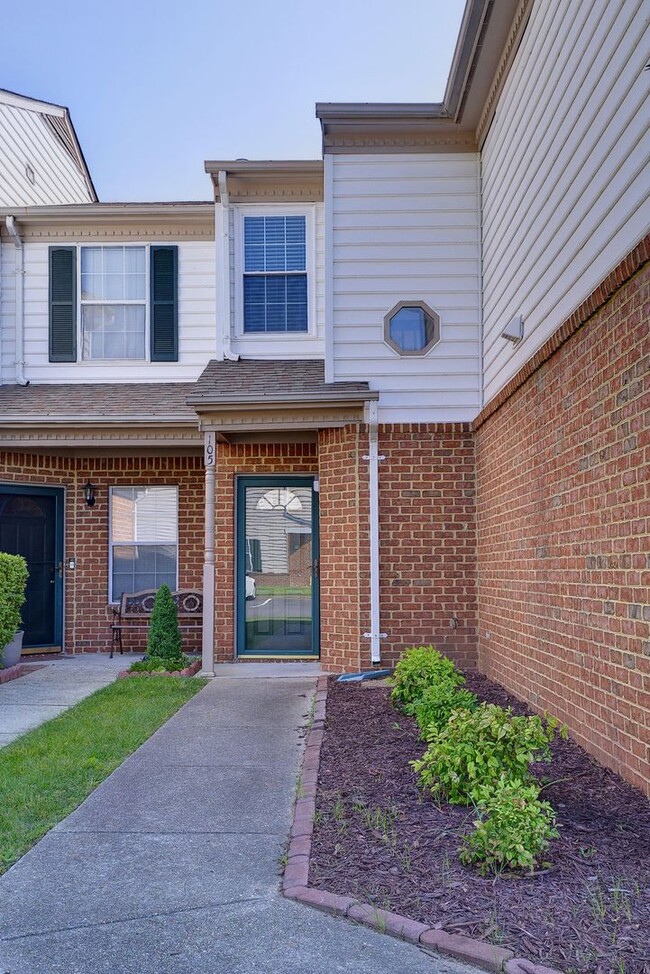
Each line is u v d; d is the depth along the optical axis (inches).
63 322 418.9
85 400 388.8
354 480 337.4
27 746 219.8
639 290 161.8
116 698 285.3
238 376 356.8
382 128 341.1
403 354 342.3
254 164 378.9
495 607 301.6
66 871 139.3
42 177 528.1
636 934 108.6
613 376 176.9
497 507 297.1
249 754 214.8
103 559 420.5
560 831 144.8
